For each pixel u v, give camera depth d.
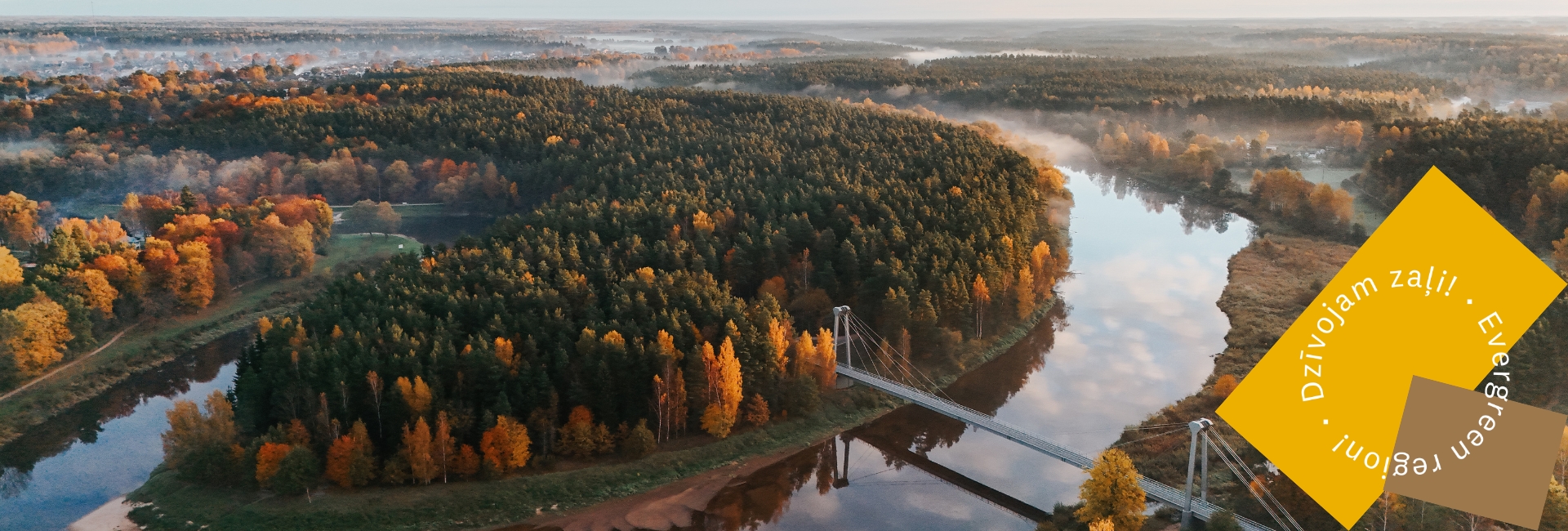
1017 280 180.25
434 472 118.31
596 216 187.75
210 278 193.12
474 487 119.25
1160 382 153.50
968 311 165.25
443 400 122.88
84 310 169.25
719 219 188.62
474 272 155.12
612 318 140.25
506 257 161.62
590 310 141.62
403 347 128.75
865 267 172.38
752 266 172.62
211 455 118.38
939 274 164.50
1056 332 177.00
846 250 171.12
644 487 123.69
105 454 138.75
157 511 117.25
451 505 116.69
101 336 173.88
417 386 120.06
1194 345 169.12
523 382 125.75
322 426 119.62
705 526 116.75
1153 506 111.50
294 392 122.56
